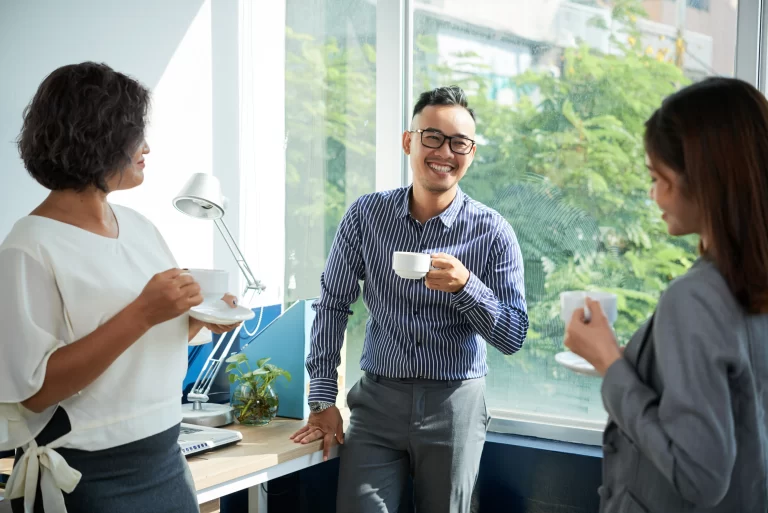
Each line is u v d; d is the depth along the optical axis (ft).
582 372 4.38
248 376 7.82
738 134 3.65
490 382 8.64
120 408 4.56
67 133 4.31
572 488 7.74
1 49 6.96
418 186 7.24
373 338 7.43
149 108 4.77
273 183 9.65
